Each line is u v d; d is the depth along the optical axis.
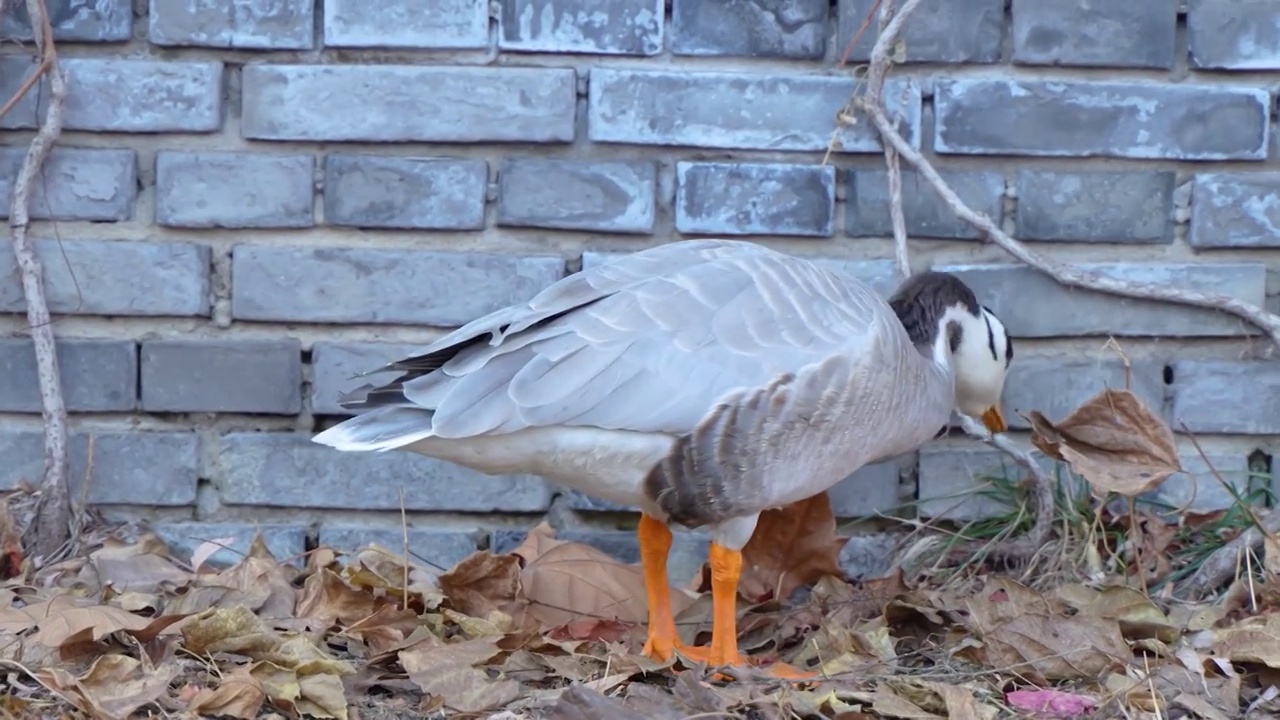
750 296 2.49
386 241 3.13
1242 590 2.79
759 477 2.48
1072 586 2.74
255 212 3.08
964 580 3.07
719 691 2.30
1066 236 3.17
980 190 3.16
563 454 2.45
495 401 2.37
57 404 3.04
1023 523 3.16
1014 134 3.13
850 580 3.18
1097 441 2.88
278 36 3.04
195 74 3.04
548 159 3.11
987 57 3.12
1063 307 3.17
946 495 3.19
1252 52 3.11
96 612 2.40
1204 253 3.18
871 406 2.55
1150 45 3.12
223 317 3.12
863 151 3.13
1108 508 3.13
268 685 2.23
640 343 2.42
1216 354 3.19
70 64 3.03
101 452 3.11
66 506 3.05
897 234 3.11
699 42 3.10
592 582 2.92
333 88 3.06
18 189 3.00
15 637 2.41
